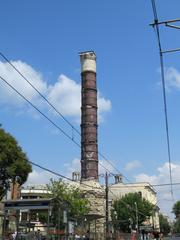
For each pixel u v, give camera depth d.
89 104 108.00
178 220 180.12
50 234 33.69
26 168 38.00
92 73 110.94
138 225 100.44
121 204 100.75
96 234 48.06
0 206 42.75
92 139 105.19
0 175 36.81
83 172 103.50
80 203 72.62
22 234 35.06
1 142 36.50
